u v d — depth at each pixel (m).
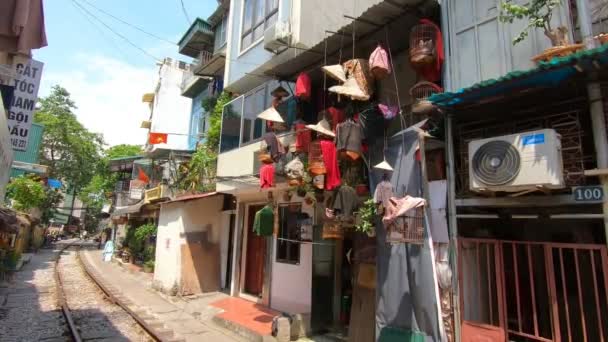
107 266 21.98
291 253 10.02
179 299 12.25
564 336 4.86
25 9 4.31
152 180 24.45
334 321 8.51
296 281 9.59
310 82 8.31
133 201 26.70
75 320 9.52
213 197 14.20
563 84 4.37
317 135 8.06
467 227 5.75
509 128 5.11
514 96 4.73
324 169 6.80
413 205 5.19
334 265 8.70
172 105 25.62
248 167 10.91
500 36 5.73
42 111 33.25
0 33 4.33
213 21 19.59
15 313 10.05
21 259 21.30
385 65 6.29
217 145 16.56
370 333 6.79
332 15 10.41
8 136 8.40
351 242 9.02
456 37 6.22
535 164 4.27
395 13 6.40
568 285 4.99
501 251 4.94
